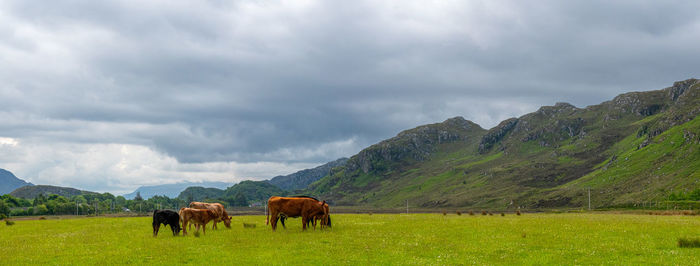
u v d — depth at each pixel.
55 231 35.12
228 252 22.14
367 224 37.19
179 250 22.73
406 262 19.45
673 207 178.62
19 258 21.08
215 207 35.12
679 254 20.52
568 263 19.14
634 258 19.86
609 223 35.00
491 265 18.86
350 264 19.25
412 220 43.19
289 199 32.12
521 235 27.00
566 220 40.31
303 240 25.75
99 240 27.28
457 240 25.55
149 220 50.75
